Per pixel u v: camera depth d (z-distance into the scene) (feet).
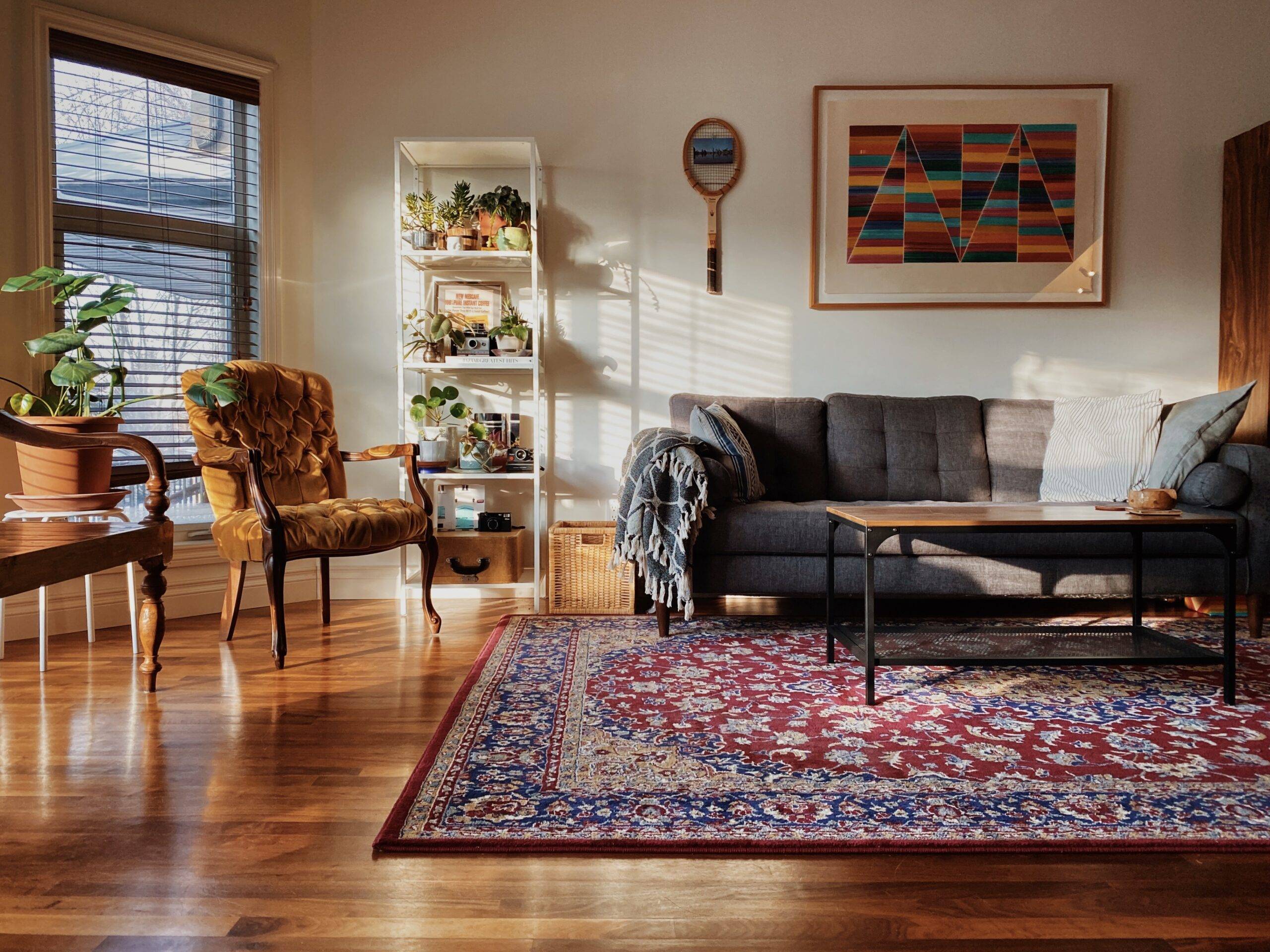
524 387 13.03
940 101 12.86
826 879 4.56
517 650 9.21
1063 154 12.89
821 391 13.07
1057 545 9.78
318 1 12.67
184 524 11.35
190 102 11.75
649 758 6.18
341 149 12.73
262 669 8.67
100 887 4.48
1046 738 6.54
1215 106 12.84
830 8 12.82
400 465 12.50
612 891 4.45
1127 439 11.39
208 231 11.94
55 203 10.71
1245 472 9.91
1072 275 12.94
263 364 10.60
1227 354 12.71
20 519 9.17
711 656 8.93
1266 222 12.00
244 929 4.10
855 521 7.63
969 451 12.07
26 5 10.35
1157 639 8.10
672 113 12.87
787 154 12.92
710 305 12.98
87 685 8.14
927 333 13.06
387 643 9.77
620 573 11.19
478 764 6.08
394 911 4.26
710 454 10.52
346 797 5.62
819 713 7.15
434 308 12.80
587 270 12.93
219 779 5.90
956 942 3.99
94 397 10.15
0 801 5.55
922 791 5.60
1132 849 4.82
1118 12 12.82
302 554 8.93
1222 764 6.02
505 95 12.80
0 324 10.25
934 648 7.77
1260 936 4.02
